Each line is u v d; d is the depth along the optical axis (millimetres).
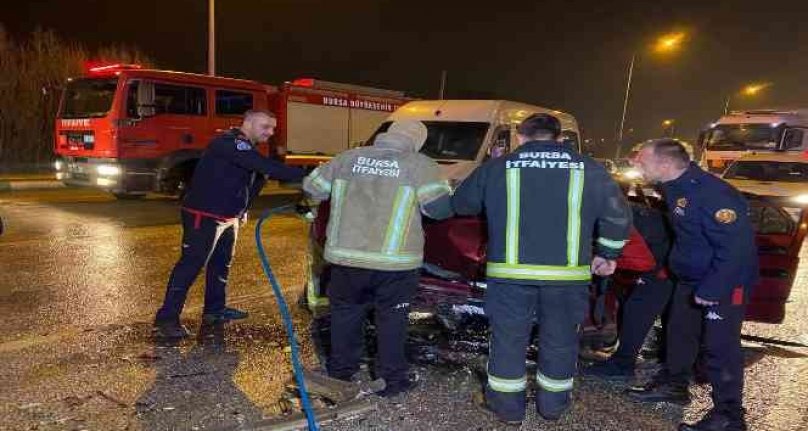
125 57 21047
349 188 3572
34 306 5105
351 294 3732
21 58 19000
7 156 18562
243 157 4402
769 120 15633
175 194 12195
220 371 3963
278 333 4715
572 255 3242
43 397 3498
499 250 3303
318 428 3303
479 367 4238
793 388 4152
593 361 4500
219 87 12609
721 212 3311
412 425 3402
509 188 3262
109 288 5715
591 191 3238
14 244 7562
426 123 7742
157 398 3547
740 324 3432
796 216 4785
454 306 4746
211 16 17422
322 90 15234
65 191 13961
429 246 4242
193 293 5688
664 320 4434
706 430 3432
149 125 11555
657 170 3547
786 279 4531
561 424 3525
